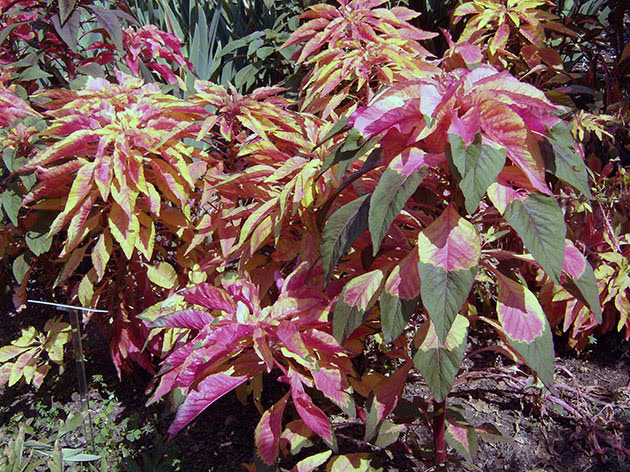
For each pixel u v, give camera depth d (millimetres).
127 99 776
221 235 726
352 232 541
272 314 642
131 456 752
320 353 651
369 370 832
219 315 693
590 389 833
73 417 753
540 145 519
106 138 691
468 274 495
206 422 805
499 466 727
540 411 799
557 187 896
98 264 716
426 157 522
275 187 743
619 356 906
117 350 803
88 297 747
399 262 557
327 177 651
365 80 844
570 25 1208
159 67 1098
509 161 561
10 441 705
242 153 707
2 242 876
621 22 1202
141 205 758
